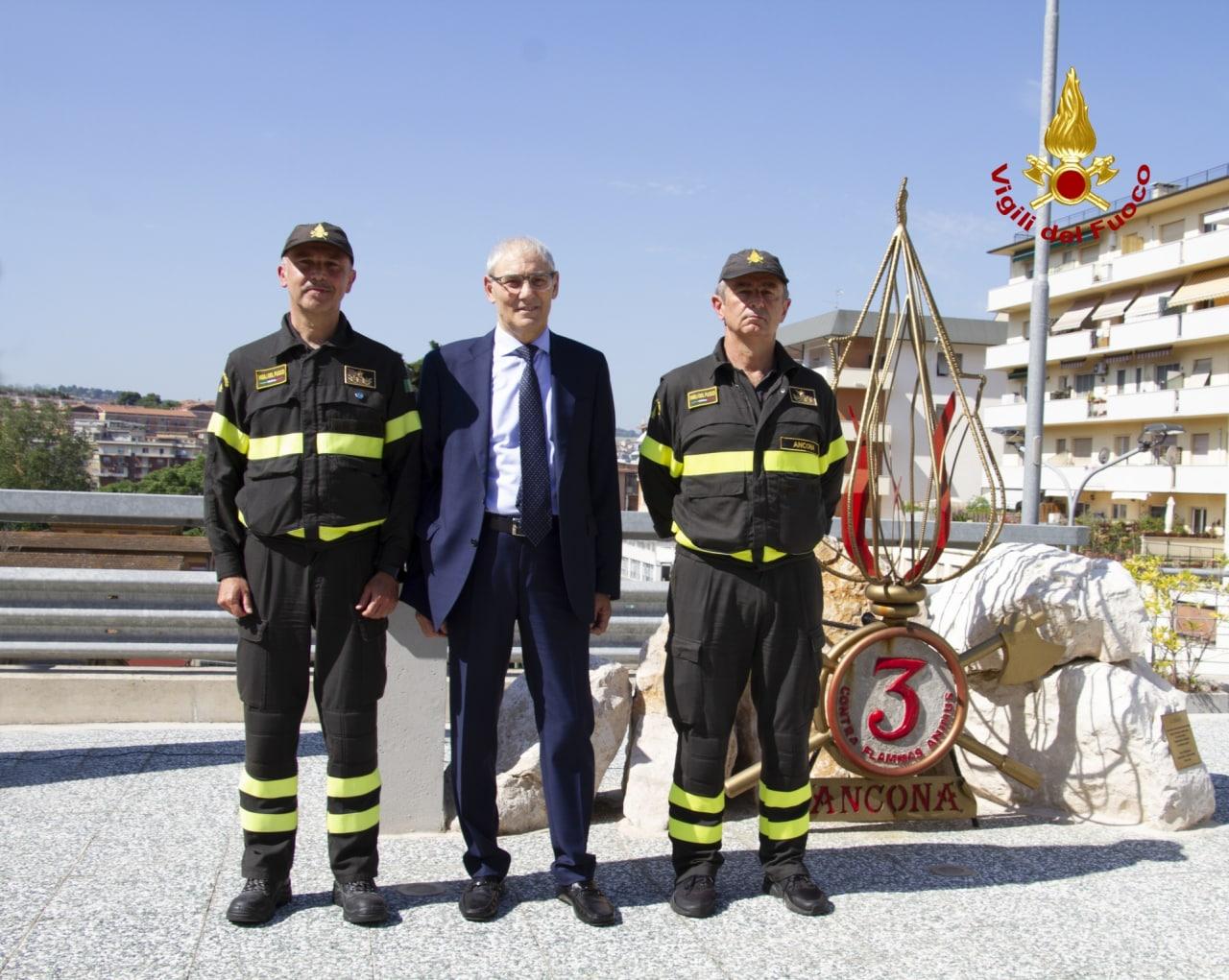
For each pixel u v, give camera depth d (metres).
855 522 4.39
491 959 3.12
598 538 3.69
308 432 3.36
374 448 3.45
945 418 4.41
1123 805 4.61
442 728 4.30
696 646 3.62
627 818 4.46
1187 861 4.13
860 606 5.03
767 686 3.66
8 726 5.69
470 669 3.51
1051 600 4.75
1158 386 41.84
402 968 3.05
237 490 3.46
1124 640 4.84
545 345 3.66
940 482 4.39
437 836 4.25
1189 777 4.56
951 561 5.59
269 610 3.37
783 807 3.67
